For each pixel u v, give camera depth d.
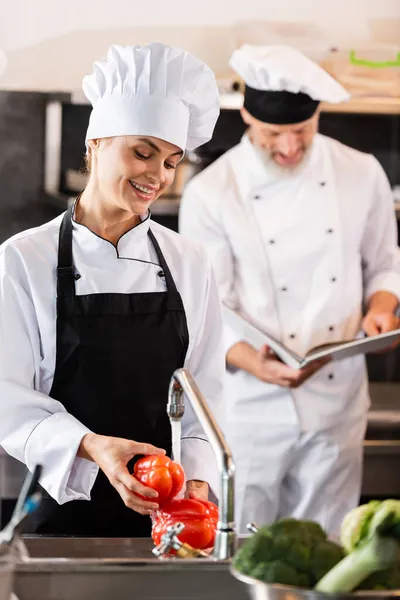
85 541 1.81
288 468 3.47
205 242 3.49
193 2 3.88
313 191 3.43
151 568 1.58
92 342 2.12
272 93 3.32
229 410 3.45
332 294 3.43
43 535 2.05
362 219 3.48
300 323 3.45
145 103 2.05
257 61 3.29
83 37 3.86
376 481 3.61
